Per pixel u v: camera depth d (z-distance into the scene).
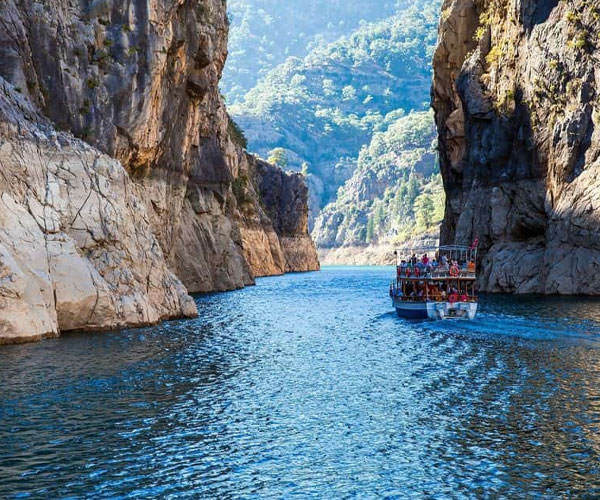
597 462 19.70
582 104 68.12
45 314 37.44
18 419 23.16
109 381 28.48
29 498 17.27
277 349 37.91
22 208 38.22
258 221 150.00
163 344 37.41
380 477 18.95
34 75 45.69
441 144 99.31
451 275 51.94
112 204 43.59
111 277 42.59
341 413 24.67
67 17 48.75
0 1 44.25
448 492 17.97
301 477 18.94
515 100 78.44
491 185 80.62
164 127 61.06
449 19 94.06
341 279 131.38
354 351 37.28
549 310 53.09
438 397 26.75
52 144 41.66
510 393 27.09
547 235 70.69
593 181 66.06
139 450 20.66
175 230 69.44
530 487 18.19
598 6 67.56
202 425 23.11
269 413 24.64
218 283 89.44
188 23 64.69
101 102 49.97
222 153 92.50
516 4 77.62
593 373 30.33
